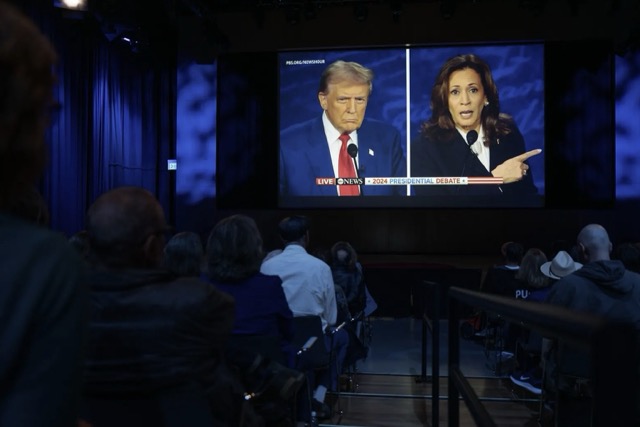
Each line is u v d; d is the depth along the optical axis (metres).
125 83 10.47
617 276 2.24
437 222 10.71
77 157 9.00
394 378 4.03
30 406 0.41
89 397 1.00
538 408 3.17
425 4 9.48
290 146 9.67
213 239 1.85
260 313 1.84
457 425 1.66
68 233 8.77
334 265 4.25
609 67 9.16
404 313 6.93
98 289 1.00
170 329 0.98
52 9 8.13
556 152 9.24
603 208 9.17
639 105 9.16
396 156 9.39
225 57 10.01
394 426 2.93
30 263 0.43
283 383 1.47
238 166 10.00
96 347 0.98
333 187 9.52
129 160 10.61
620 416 0.40
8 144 0.45
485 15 9.36
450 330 1.67
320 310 2.64
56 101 0.50
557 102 9.24
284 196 9.67
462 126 9.26
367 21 9.59
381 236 10.78
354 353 3.51
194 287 1.04
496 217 10.54
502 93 9.23
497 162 9.18
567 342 0.52
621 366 0.41
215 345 1.06
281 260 2.66
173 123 10.98
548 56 9.27
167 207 11.00
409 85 9.40
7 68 0.44
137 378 0.97
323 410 2.91
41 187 8.08
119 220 1.05
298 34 9.72
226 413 1.12
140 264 1.08
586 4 9.16
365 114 9.48
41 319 0.43
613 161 9.21
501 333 4.27
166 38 10.73
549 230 10.30
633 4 8.98
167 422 0.98
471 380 3.92
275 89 9.88
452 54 9.33
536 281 3.88
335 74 9.56
